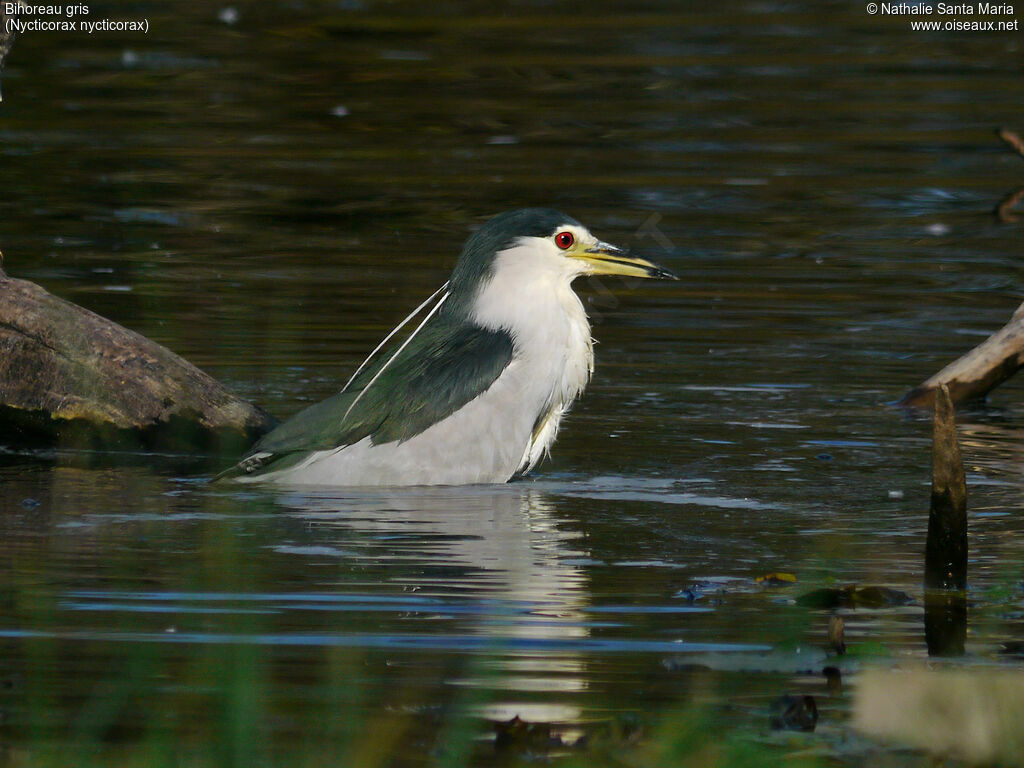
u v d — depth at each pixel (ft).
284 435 40.14
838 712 24.35
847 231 71.92
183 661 26.40
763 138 85.92
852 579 31.45
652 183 78.48
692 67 98.12
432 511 36.76
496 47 102.22
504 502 37.78
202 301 59.93
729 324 59.16
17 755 22.24
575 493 38.78
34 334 43.55
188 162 81.15
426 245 69.00
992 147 84.23
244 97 92.17
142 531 34.47
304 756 22.27
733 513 36.70
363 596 29.96
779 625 28.55
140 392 43.19
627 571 31.89
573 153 83.46
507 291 41.45
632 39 104.27
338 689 25.09
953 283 64.75
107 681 25.38
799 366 54.03
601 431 45.57
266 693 24.95
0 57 49.67
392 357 41.29
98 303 58.95
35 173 78.43
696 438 44.80
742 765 22.06
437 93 93.09
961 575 30.89
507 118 88.84
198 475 40.52
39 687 25.09
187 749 22.67
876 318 60.08
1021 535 34.86
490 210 74.28
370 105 91.15
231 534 34.32
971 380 49.88
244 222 72.13
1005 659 26.53
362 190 76.95
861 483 39.83
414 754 22.58
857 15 111.14
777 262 67.51
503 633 27.99
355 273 64.54
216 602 29.45
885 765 22.43
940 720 23.80
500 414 40.22
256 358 52.90
